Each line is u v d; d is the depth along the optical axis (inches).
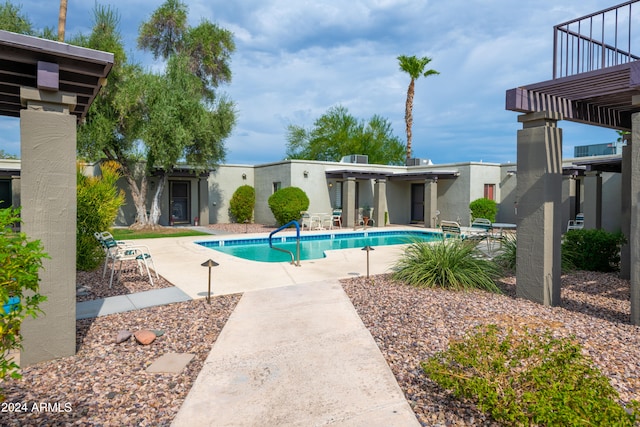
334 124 1314.0
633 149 166.6
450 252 255.9
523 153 213.0
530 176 209.3
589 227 518.6
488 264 257.0
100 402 107.7
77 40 520.4
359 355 137.7
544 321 174.6
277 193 631.8
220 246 494.3
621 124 261.1
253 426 95.7
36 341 131.3
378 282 255.9
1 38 117.2
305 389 113.9
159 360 134.0
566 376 90.3
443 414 101.2
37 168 128.8
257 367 128.5
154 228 608.4
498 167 705.6
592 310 194.9
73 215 136.1
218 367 128.3
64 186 133.5
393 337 156.4
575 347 102.7
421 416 100.5
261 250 473.1
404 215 796.0
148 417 100.8
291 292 227.9
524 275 211.6
